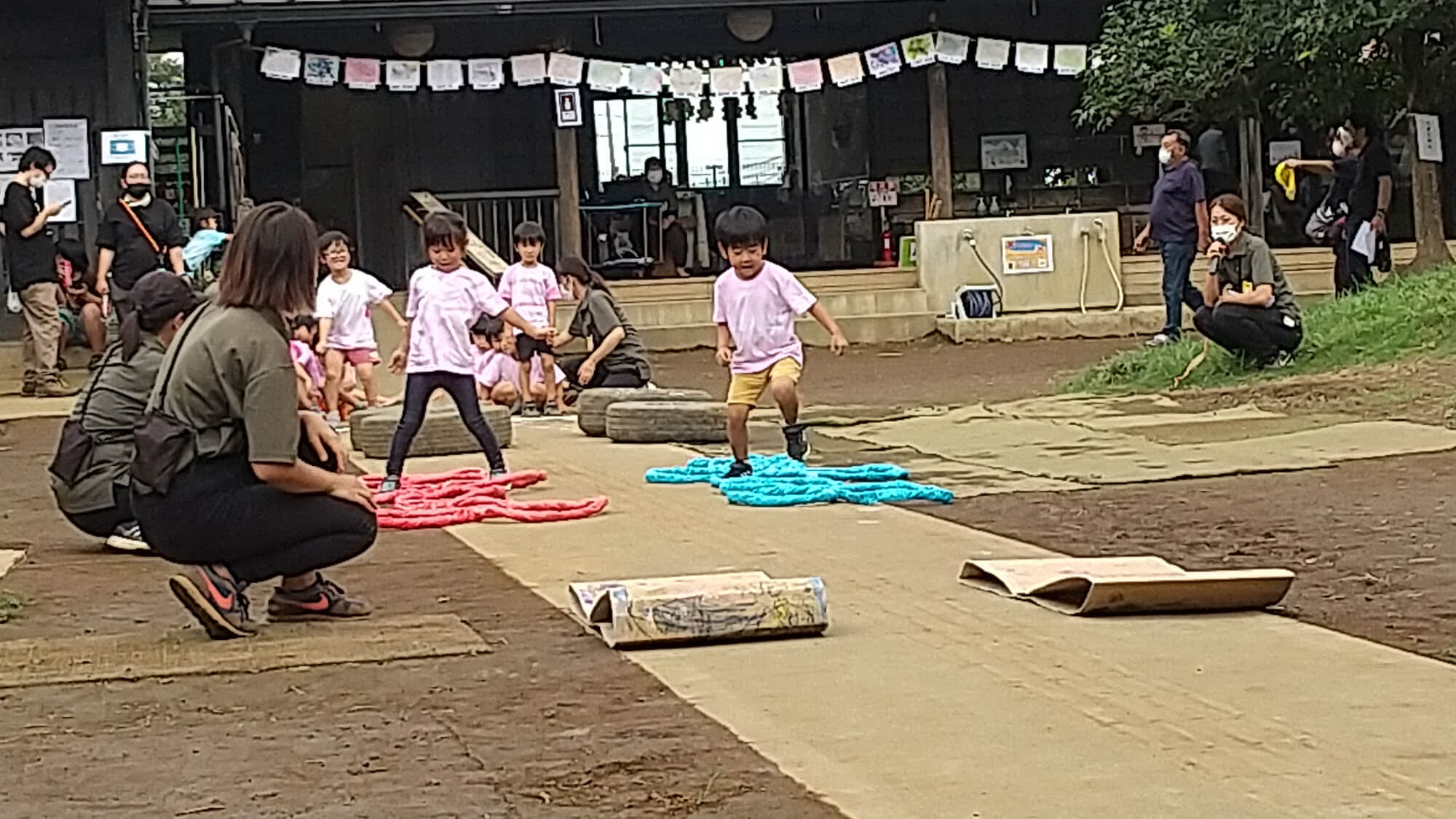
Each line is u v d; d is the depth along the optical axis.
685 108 29.94
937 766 5.06
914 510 9.97
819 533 9.22
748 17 25.77
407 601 7.79
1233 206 15.54
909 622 7.00
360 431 13.41
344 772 5.17
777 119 30.31
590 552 8.91
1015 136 30.03
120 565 9.02
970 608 7.25
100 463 9.28
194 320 7.16
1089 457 11.88
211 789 5.04
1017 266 25.14
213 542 6.98
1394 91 20.48
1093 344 23.00
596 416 14.48
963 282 25.16
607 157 29.70
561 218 26.31
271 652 6.73
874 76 26.38
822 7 26.06
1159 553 8.38
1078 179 30.11
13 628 7.37
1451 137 28.66
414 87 25.25
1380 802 4.64
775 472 11.34
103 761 5.35
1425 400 13.40
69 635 7.22
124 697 6.14
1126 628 6.81
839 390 18.14
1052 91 30.02
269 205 7.09
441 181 28.67
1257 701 5.66
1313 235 20.83
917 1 26.09
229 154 24.52
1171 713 5.55
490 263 22.97
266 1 23.83
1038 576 7.57
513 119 28.91
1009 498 10.27
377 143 28.34
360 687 6.22
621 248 28.61
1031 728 5.43
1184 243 17.69
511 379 16.47
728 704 5.83
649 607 6.68
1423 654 6.26
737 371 11.27
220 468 6.99
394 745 5.45
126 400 9.34
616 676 6.27
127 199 17.44
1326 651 6.34
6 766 5.32
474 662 6.55
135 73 22.16
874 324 24.58
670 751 5.30
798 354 11.33
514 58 25.33
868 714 5.65
